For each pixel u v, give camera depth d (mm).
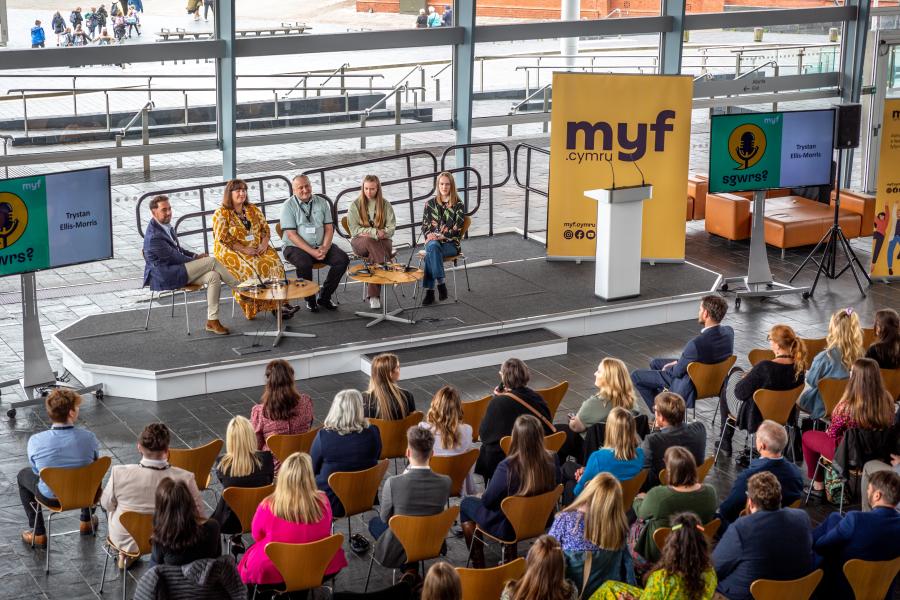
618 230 10750
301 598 5547
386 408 7047
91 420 8648
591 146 11922
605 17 13883
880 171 12250
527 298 11039
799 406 7855
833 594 5488
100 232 9109
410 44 12875
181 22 11641
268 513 5410
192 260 9812
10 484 7555
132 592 6215
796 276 12719
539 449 5871
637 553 5863
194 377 9164
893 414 6871
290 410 6777
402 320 10281
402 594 5062
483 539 6891
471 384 9562
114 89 11453
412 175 13461
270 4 12055
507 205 14281
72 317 10891
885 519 5387
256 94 12242
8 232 8602
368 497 6281
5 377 9414
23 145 11102
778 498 5164
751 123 11344
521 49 13547
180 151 12031
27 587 6266
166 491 4777
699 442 6398
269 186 12680
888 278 12570
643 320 11086
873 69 15867
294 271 12266
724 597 5125
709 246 13898
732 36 14773
